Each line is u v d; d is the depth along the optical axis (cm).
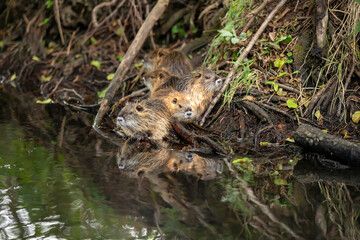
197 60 1314
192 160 823
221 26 1292
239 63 1023
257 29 1102
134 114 941
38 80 1527
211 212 602
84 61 1523
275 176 733
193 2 1571
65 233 554
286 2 1109
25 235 548
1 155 839
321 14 988
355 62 969
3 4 1800
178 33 1573
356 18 974
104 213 602
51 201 641
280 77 1018
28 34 1678
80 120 1120
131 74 1409
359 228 557
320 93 957
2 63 1644
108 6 1636
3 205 627
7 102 1298
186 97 1003
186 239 534
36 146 901
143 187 688
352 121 916
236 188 681
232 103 1010
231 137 946
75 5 1683
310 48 1026
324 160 812
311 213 596
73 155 848
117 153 866
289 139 895
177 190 677
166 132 973
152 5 1644
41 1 1738
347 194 658
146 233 549
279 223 571
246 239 529
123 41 1619
